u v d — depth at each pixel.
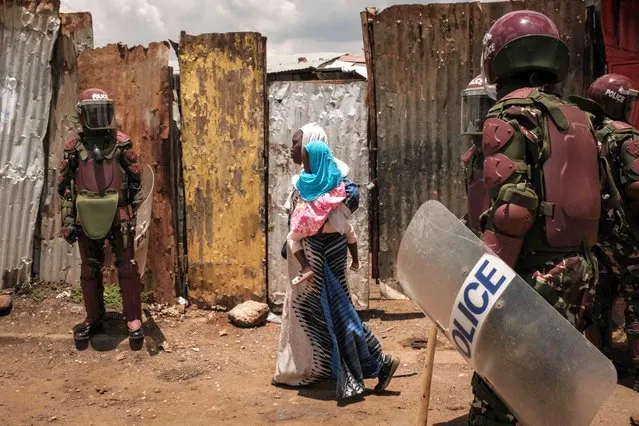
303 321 4.14
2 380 4.52
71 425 3.82
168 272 5.84
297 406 3.99
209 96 5.70
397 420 3.75
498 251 2.38
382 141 5.73
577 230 2.40
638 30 5.24
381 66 5.66
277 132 5.71
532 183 2.39
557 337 2.12
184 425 3.78
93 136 4.84
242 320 5.49
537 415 2.21
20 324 5.37
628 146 3.91
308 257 4.01
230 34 5.60
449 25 5.59
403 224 5.79
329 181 3.93
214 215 5.80
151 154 5.75
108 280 5.99
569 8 5.46
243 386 4.36
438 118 5.69
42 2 5.72
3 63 5.77
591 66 5.54
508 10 5.54
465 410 3.86
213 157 5.75
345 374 4.02
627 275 4.10
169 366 4.72
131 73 5.72
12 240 5.84
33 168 5.86
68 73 5.88
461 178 5.71
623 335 5.18
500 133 2.37
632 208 3.98
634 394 4.05
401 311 5.88
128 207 5.02
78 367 4.73
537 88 2.51
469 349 2.32
